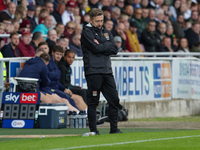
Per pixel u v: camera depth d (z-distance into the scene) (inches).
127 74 1676.9
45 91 1349.7
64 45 1651.1
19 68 1369.3
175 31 2650.1
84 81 1587.1
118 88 1647.4
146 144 761.0
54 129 1210.0
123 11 2439.7
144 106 1713.8
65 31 1905.8
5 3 1859.0
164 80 1818.4
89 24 906.1
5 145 775.1
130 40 2149.4
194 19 3034.0
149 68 1753.2
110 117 941.8
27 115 1222.9
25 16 1861.5
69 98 1406.3
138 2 2559.1
